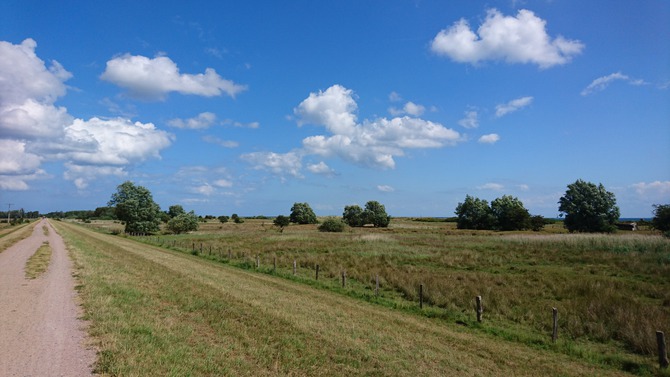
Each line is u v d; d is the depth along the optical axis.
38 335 8.72
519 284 21.19
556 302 17.62
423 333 12.80
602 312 15.35
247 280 21.14
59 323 9.70
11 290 13.79
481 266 28.19
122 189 80.25
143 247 41.41
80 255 25.59
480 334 13.79
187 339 9.24
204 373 7.36
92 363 7.19
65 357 7.43
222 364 7.89
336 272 26.12
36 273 17.81
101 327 9.31
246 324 11.19
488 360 10.66
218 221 151.25
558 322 15.07
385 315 15.20
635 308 15.59
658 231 53.34
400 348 10.62
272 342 9.79
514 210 91.06
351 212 113.25
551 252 34.31
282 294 17.38
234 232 74.25
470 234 64.50
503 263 29.55
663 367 10.71
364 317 14.28
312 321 12.33
